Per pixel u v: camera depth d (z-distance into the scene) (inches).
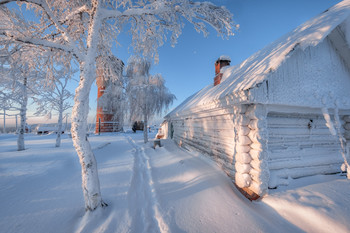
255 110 131.6
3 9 106.7
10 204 121.9
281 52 128.6
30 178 178.2
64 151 341.7
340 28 136.3
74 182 167.6
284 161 149.7
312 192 122.6
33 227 95.1
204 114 234.1
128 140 606.9
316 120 169.0
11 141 597.6
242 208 110.8
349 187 128.4
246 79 135.6
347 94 157.4
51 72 166.1
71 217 106.2
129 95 466.6
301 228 92.5
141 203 125.0
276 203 114.4
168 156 274.2
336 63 154.9
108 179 172.9
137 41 180.4
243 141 140.4
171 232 88.2
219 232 88.7
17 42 110.0
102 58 182.9
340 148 172.4
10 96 274.5
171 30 167.9
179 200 123.3
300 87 136.2
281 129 153.3
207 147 229.0
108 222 98.0
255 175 130.6
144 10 136.6
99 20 122.3
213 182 149.9
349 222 89.0
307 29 130.1
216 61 279.7
